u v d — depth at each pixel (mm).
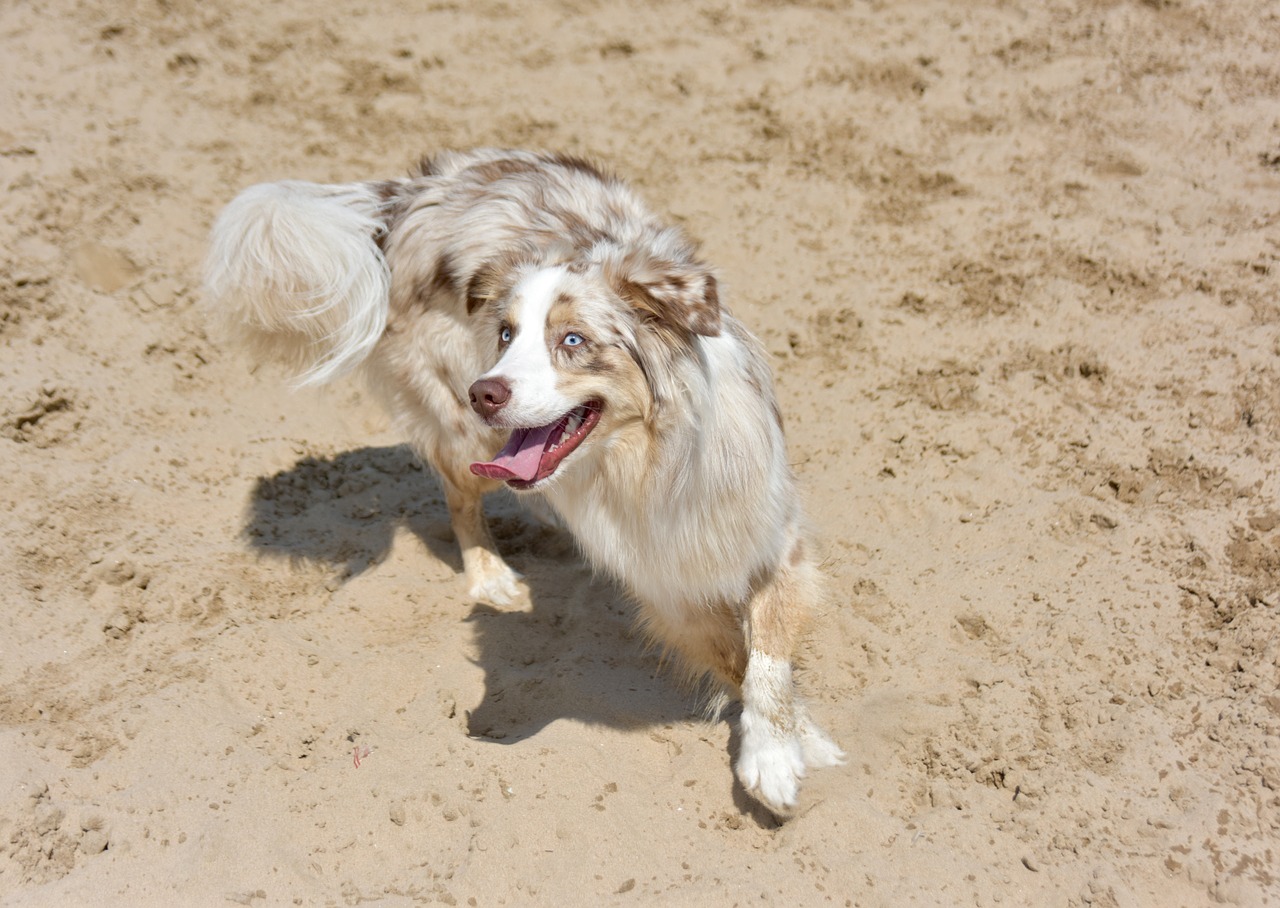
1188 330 2014
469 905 1348
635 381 1394
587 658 1647
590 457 1443
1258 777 1449
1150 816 1422
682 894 1351
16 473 1854
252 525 1834
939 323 2090
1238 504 1743
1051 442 1879
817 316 2121
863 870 1378
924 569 1722
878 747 1509
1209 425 1862
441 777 1459
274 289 1692
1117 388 1943
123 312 2133
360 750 1497
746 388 1460
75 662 1594
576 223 1578
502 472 1368
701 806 1454
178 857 1377
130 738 1497
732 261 2221
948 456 1884
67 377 2012
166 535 1791
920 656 1610
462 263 1607
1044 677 1569
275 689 1578
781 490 1503
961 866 1385
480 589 1764
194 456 1938
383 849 1398
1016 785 1464
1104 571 1687
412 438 1782
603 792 1453
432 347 1683
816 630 1648
